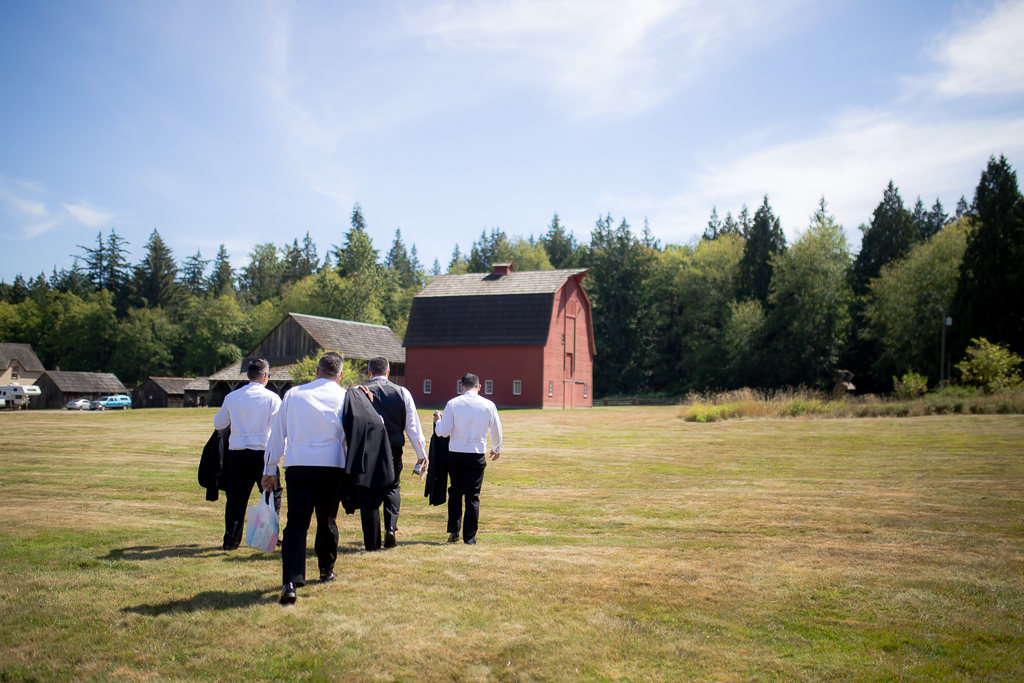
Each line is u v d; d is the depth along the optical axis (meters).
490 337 46.28
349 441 5.07
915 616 4.29
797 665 3.61
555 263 104.81
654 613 4.36
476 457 6.66
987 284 37.47
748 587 4.89
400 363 56.94
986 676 3.47
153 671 3.56
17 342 89.06
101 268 101.12
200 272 120.19
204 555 5.91
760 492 9.45
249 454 6.27
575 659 3.67
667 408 43.47
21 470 11.80
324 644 3.88
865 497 8.89
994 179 38.62
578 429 21.81
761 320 56.78
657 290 73.06
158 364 86.38
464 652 3.77
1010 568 5.38
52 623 4.18
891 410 24.36
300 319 51.03
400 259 144.62
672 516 7.80
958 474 10.77
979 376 28.97
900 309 44.34
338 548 6.24
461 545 6.38
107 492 9.46
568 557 5.80
